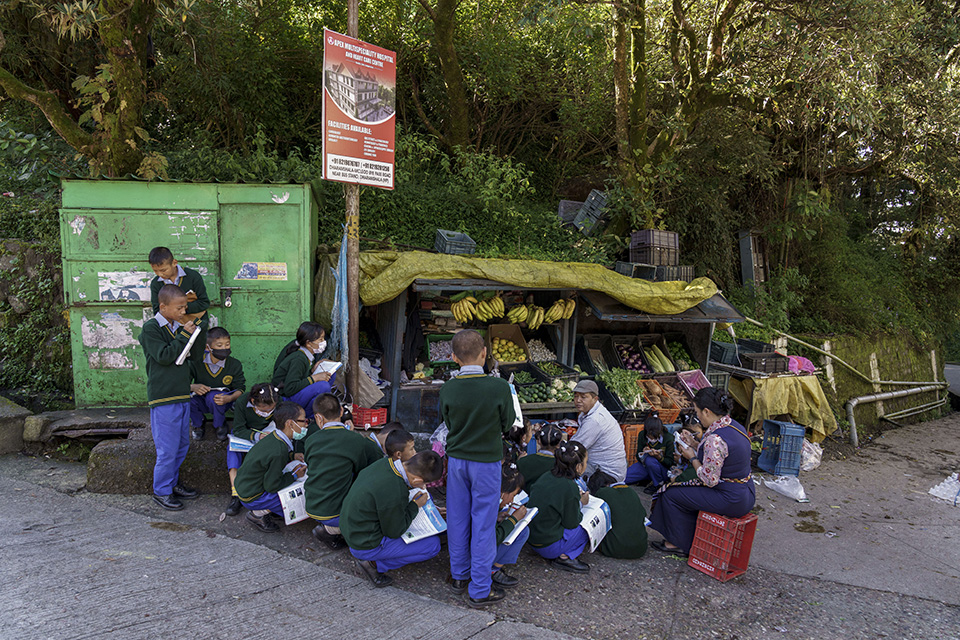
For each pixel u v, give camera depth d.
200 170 5.97
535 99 9.57
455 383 3.18
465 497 3.23
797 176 11.02
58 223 5.85
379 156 4.85
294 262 5.11
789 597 3.84
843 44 7.43
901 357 12.26
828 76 7.59
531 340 7.01
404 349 5.93
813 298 11.43
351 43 4.59
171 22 5.26
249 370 5.15
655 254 7.79
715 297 7.28
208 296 4.97
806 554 4.73
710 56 8.35
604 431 4.87
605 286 6.11
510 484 3.62
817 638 3.35
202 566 3.29
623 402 6.36
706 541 4.02
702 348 7.80
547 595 3.50
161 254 4.17
